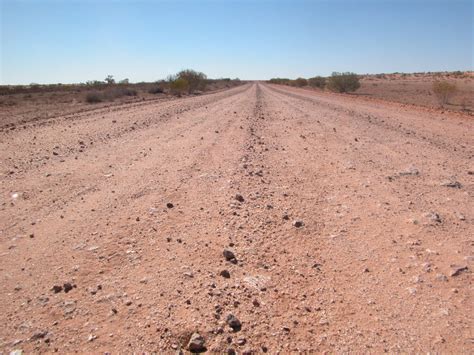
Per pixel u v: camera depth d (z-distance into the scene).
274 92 53.34
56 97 37.50
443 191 7.66
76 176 8.57
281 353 3.31
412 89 56.44
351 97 37.88
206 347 3.36
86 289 4.25
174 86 45.25
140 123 17.08
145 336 3.49
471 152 11.23
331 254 5.09
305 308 3.93
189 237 5.54
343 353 3.30
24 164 9.66
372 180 8.41
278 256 5.03
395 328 3.62
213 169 9.21
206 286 4.28
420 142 12.75
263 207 6.73
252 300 4.06
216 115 20.97
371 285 4.35
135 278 4.46
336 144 12.52
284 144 12.63
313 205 6.89
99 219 6.18
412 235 5.63
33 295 4.15
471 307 3.92
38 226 5.94
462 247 5.23
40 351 3.32
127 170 9.08
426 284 4.35
